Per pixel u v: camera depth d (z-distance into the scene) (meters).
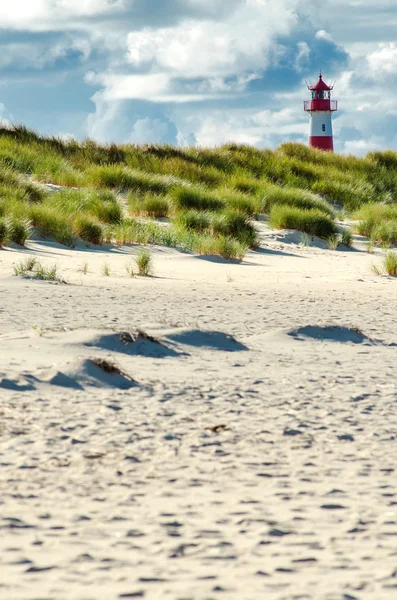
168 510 10.41
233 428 15.03
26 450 13.03
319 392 18.52
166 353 22.55
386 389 19.08
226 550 9.03
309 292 40.22
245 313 31.72
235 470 12.39
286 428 15.14
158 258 53.56
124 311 30.42
